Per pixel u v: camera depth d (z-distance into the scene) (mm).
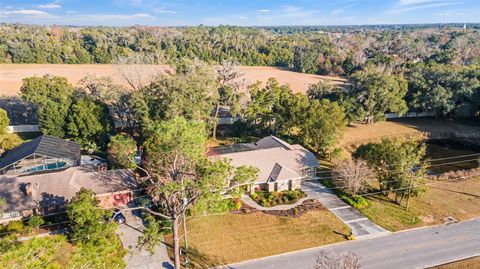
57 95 56625
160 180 25172
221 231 32969
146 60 69938
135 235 31922
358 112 63281
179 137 24328
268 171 40781
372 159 40750
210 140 56688
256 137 58219
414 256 30000
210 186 23422
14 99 71438
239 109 57750
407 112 73062
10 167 39500
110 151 41469
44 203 33094
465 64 115812
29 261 10797
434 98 65812
